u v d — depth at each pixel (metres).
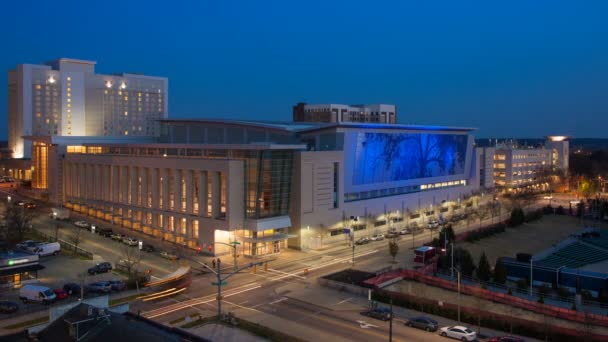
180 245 104.19
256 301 70.44
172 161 106.81
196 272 84.94
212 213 98.38
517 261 87.31
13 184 199.25
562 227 132.25
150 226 114.00
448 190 160.75
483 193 185.12
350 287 75.25
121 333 40.25
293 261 94.12
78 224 121.25
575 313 63.12
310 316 64.44
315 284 79.06
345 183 119.50
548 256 100.38
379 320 63.09
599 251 106.81
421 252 92.25
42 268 79.19
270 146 95.12
